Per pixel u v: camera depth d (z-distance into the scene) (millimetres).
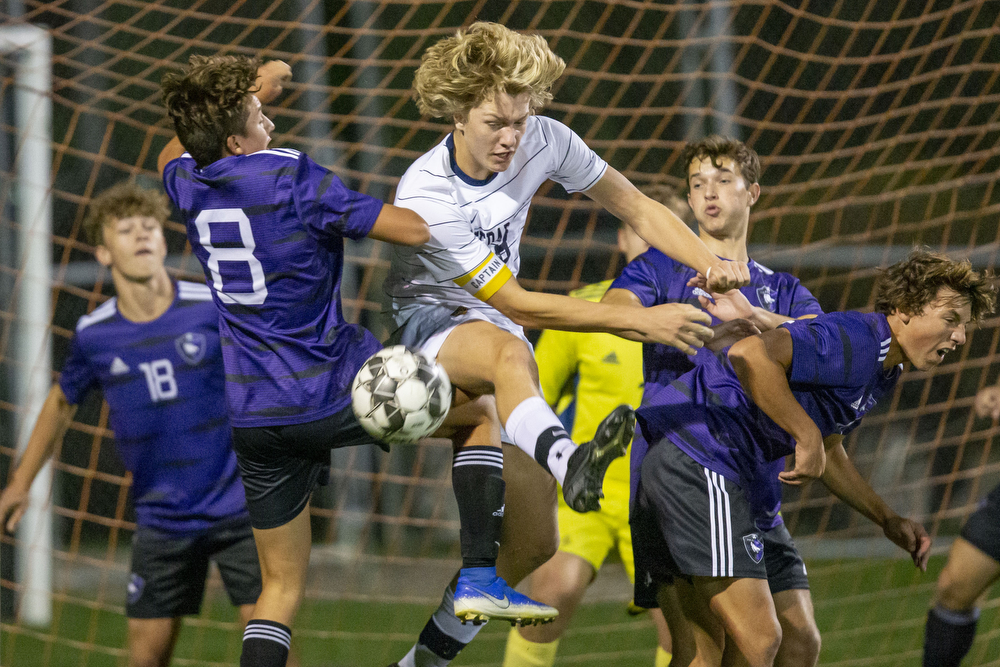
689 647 12703
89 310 27609
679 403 11703
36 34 21953
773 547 12531
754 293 12812
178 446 13711
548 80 10273
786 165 33344
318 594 25234
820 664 18812
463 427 11102
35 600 22406
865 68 33188
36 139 22094
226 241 10289
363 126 34625
